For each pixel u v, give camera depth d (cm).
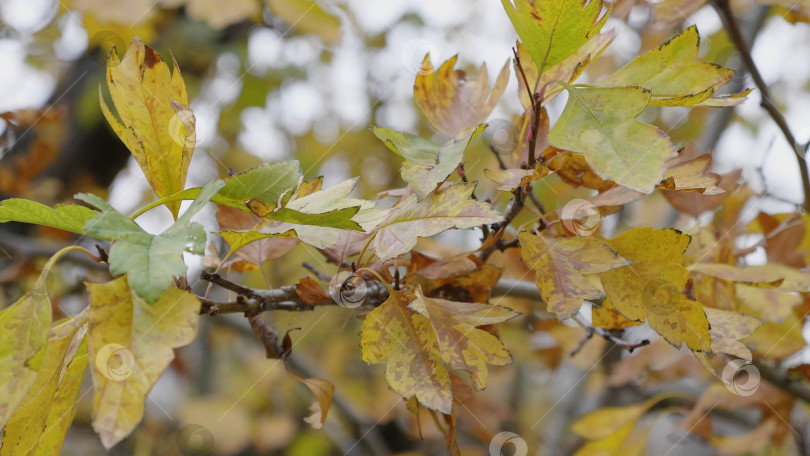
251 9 99
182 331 50
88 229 50
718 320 57
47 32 108
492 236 58
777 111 65
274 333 58
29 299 52
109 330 50
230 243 54
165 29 121
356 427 115
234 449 125
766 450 80
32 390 53
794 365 66
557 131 54
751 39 90
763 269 61
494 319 55
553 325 82
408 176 54
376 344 54
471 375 54
